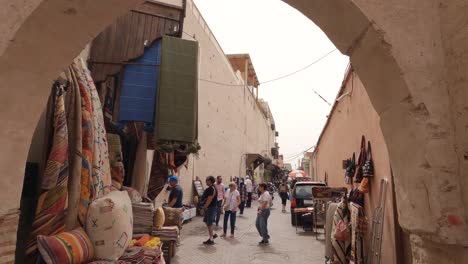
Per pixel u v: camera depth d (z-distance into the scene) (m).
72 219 2.73
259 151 35.47
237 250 7.26
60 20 1.74
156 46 4.88
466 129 1.56
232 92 20.92
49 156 2.64
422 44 1.72
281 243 8.12
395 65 1.71
